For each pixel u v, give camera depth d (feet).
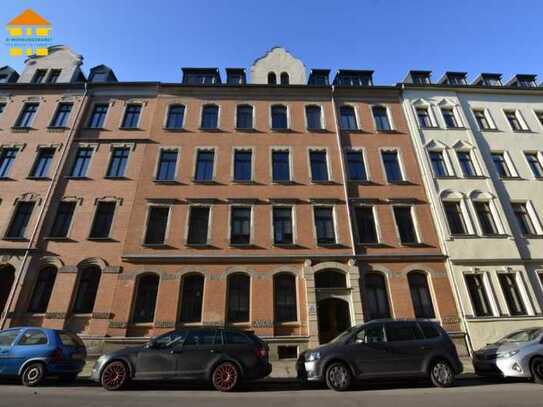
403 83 64.44
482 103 65.62
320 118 62.18
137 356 25.85
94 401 21.21
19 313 43.62
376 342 26.68
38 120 59.21
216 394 23.86
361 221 52.19
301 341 43.06
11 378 29.50
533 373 26.53
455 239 49.78
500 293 46.57
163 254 47.37
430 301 46.93
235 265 47.14
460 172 55.67
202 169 55.77
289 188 53.52
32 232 48.65
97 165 54.95
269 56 69.62
